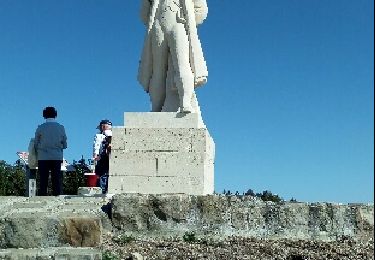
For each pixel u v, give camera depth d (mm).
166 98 12125
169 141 11320
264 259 8125
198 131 11297
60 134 12094
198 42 12008
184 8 11938
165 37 12000
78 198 10516
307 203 10242
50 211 9406
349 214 10289
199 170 11148
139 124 11516
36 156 12359
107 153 13211
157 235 9641
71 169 22094
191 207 9789
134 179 11258
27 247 8328
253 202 10062
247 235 9820
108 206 9977
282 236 9906
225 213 9836
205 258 8055
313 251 8812
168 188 11156
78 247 8102
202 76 11945
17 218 8422
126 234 9594
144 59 12398
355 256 8516
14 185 26047
